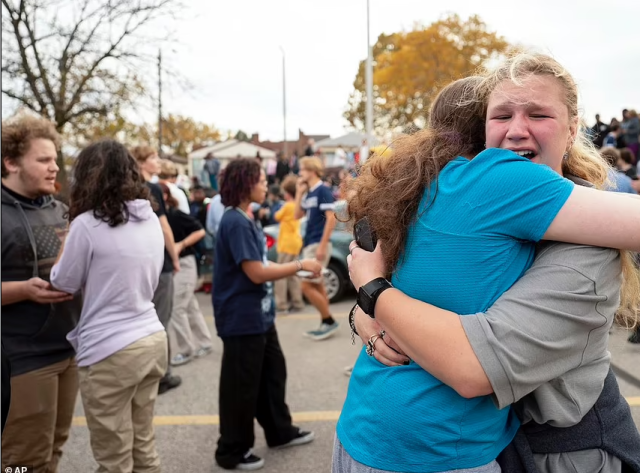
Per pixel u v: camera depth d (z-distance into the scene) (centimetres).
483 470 115
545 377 107
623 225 101
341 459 130
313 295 539
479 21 2244
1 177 232
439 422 112
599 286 105
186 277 477
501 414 118
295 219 634
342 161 2098
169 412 376
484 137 130
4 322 220
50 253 237
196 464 304
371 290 118
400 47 2380
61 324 231
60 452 254
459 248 110
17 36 884
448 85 142
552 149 113
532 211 106
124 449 221
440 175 117
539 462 122
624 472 126
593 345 111
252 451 303
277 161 2167
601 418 121
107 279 215
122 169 219
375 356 123
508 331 103
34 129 229
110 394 217
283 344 534
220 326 291
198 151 3553
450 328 105
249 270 280
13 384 221
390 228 117
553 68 114
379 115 2486
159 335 231
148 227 229
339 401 388
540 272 108
